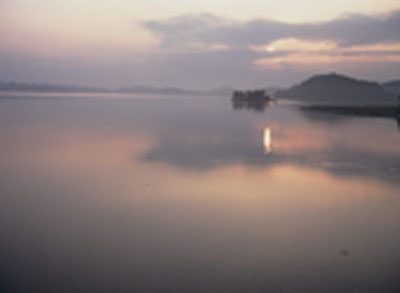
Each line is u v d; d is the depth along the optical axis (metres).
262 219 7.01
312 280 4.66
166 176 10.64
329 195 8.68
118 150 15.53
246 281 4.63
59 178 10.37
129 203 8.02
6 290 4.35
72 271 4.87
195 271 4.90
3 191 8.96
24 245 5.74
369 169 11.74
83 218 7.04
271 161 13.14
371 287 4.48
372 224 6.75
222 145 17.30
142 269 4.95
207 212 7.41
